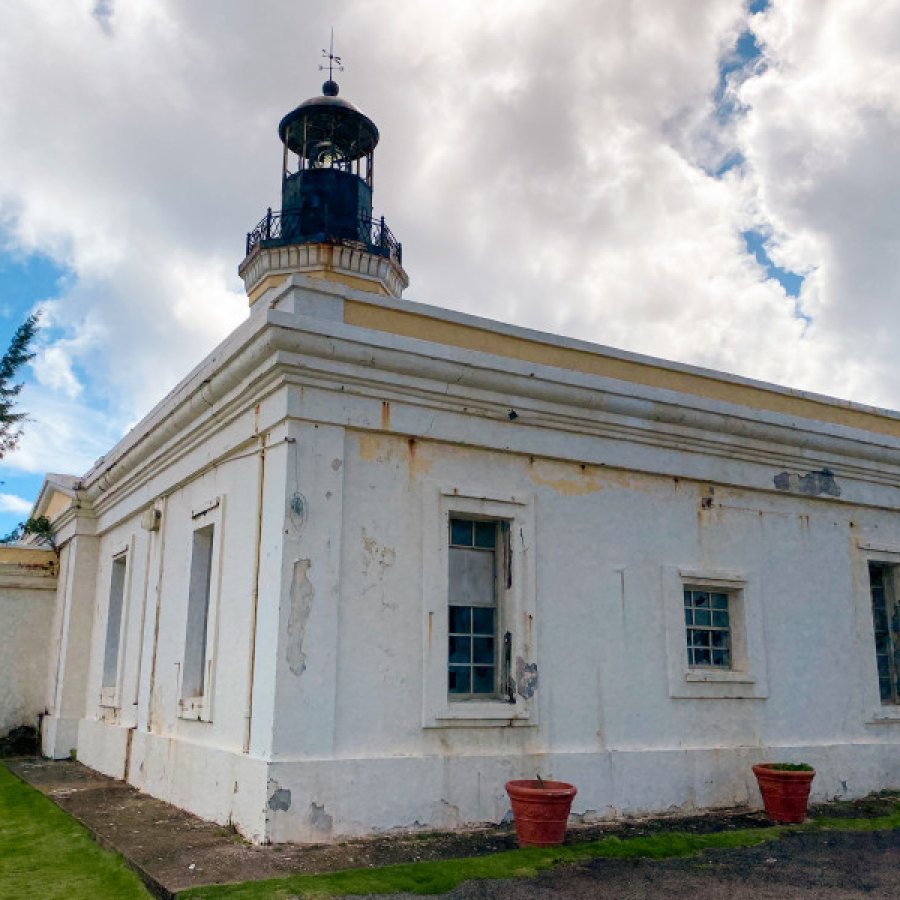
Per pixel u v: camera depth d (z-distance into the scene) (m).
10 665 14.05
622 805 7.94
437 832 6.95
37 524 14.66
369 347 7.34
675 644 8.67
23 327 20.09
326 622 6.88
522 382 8.05
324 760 6.64
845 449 10.23
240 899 5.04
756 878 5.89
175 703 8.75
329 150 18.77
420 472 7.62
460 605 7.83
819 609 9.83
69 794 9.12
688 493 9.18
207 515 8.54
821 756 9.29
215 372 7.95
